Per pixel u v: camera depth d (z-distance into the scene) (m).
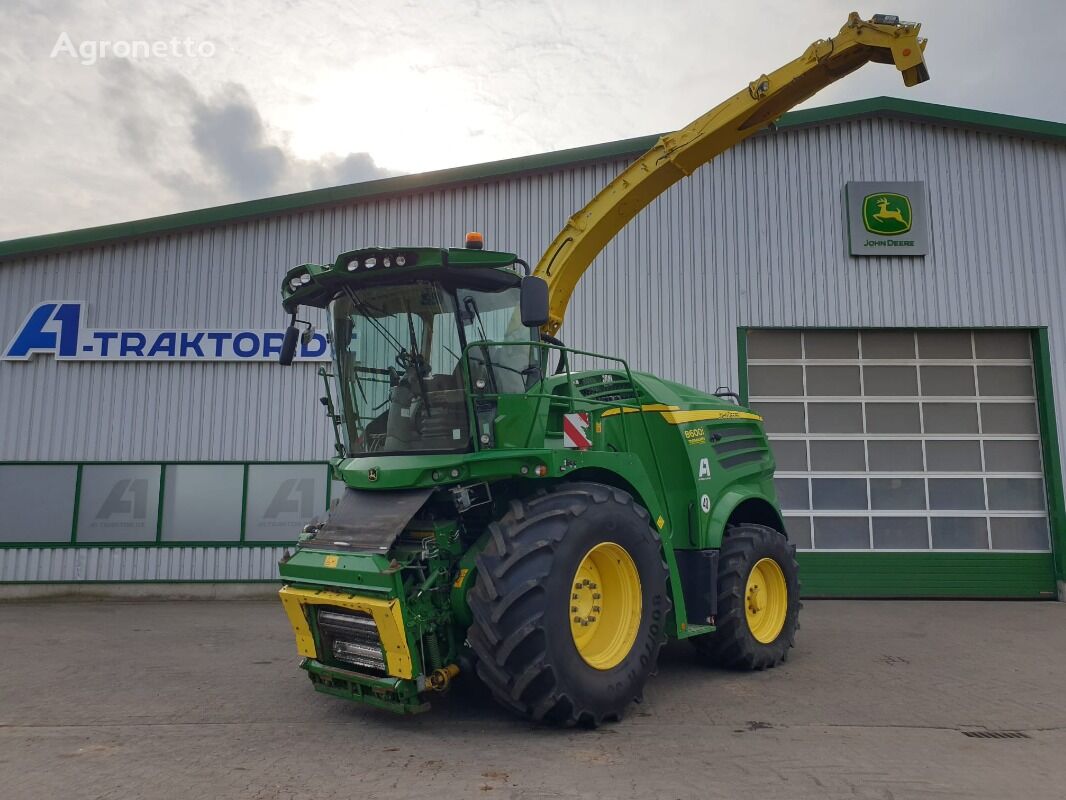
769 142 11.81
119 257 11.65
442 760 4.11
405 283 5.12
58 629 8.75
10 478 11.25
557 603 4.40
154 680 6.25
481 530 5.07
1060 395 11.41
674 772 3.90
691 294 11.55
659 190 7.04
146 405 11.41
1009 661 6.84
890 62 6.40
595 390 6.41
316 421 11.42
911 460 11.51
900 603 10.80
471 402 4.96
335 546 4.84
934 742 4.45
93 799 3.61
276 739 4.55
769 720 4.92
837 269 11.61
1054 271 11.63
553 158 11.66
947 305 11.56
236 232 11.72
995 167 11.80
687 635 5.64
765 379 11.62
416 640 4.45
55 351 11.42
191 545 11.17
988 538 11.34
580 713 4.47
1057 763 4.08
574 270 6.98
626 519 4.96
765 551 6.65
